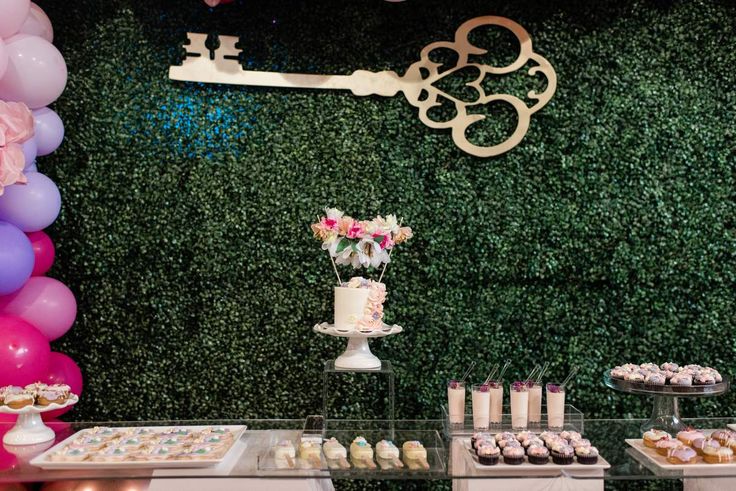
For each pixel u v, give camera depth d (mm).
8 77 2643
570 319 3311
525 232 3311
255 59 3312
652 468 2225
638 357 3311
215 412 3262
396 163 3307
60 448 2260
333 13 3330
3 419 2541
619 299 3314
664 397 2619
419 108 3301
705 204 3328
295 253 3279
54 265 3229
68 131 3252
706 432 2568
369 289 2730
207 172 3273
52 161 3242
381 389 3287
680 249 3322
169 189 3266
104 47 3279
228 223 3270
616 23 3344
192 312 3262
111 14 3287
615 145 3324
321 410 3277
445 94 3311
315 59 3316
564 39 3346
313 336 3283
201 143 3279
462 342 3293
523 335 3305
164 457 2174
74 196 3242
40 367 2627
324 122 3307
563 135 3324
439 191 3305
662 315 3316
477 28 3350
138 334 3252
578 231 3309
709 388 2531
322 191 3285
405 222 3297
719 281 3322
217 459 2158
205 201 3270
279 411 3273
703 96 3342
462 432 2592
